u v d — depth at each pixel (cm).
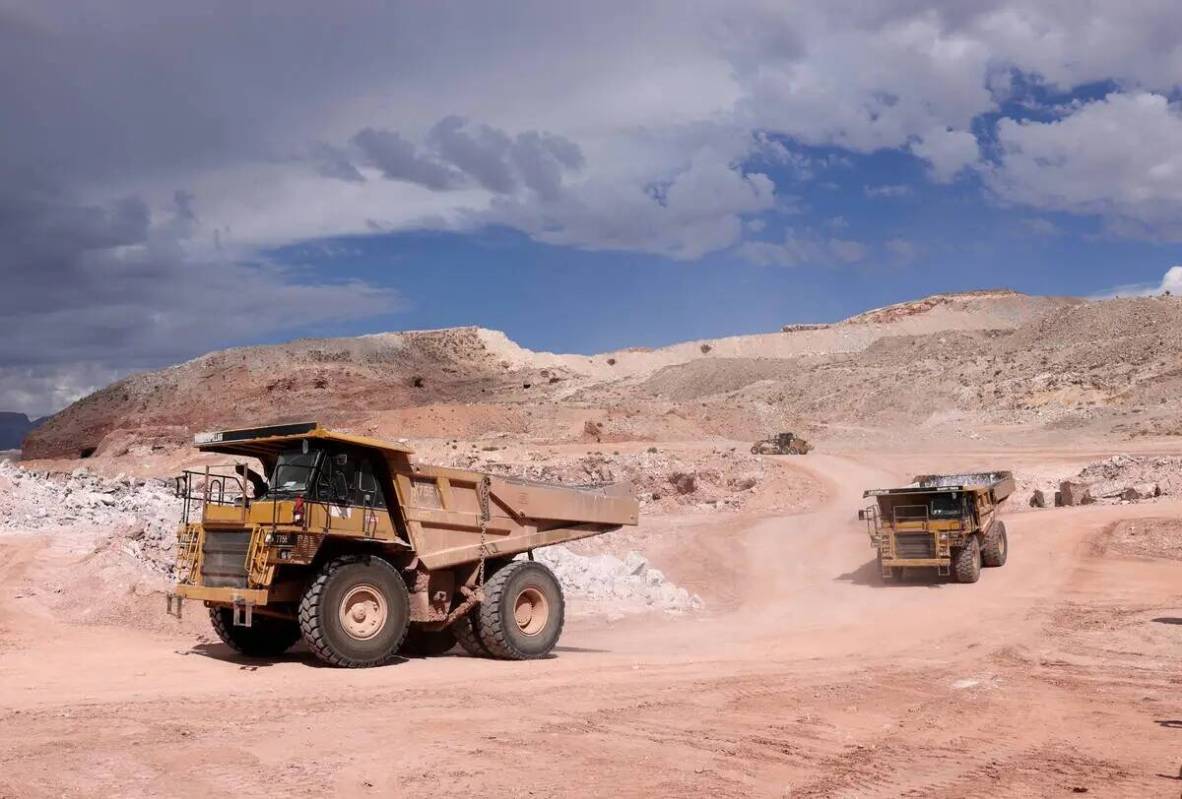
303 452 1188
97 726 842
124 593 1566
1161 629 1633
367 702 966
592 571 2159
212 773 702
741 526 3634
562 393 18512
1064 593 2189
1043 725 949
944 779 743
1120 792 710
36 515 2156
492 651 1301
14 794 643
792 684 1148
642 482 4791
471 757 763
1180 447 6134
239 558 1169
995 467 5378
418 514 1262
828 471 5412
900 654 1448
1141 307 12812
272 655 1286
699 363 17838
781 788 709
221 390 16988
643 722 917
